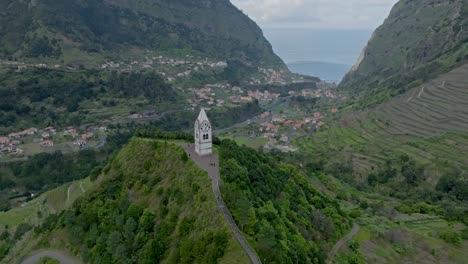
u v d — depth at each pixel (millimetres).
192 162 105312
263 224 81938
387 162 194750
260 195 97312
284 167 137250
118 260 90688
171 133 136750
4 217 157875
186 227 84625
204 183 93438
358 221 124125
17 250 118125
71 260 101625
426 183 174750
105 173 130625
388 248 109938
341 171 195375
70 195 149625
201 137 111438
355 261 100125
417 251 109438
